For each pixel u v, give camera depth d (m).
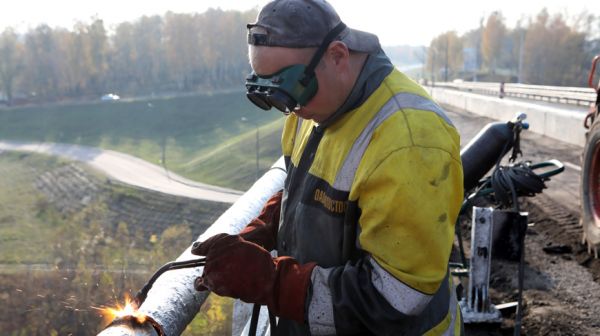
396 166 1.42
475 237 3.42
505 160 10.73
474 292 3.58
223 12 131.75
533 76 98.62
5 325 18.17
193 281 1.65
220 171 65.69
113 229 51.69
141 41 133.00
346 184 1.53
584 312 3.82
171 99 108.81
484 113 23.05
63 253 43.97
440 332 1.64
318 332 1.47
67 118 102.12
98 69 122.75
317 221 1.62
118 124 97.75
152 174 68.50
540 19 99.25
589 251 4.97
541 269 4.68
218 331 3.99
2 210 59.56
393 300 1.40
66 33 121.94
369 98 1.55
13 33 121.25
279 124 77.19
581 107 24.16
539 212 6.64
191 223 51.19
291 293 1.46
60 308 11.52
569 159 10.92
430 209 1.41
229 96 110.06
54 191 66.50
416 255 1.41
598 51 96.31
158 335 1.39
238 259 1.48
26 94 116.81
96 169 71.00
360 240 1.47
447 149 1.46
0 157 84.38
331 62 1.50
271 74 1.49
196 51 129.25
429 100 1.55
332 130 1.63
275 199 2.11
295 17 1.46
